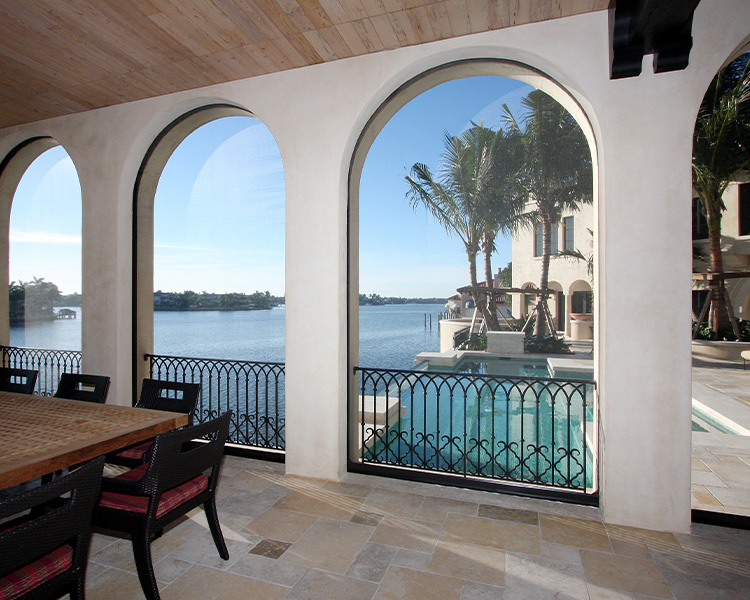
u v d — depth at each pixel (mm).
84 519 1345
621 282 2396
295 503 2674
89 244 3801
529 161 17500
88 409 2350
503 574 1954
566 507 2598
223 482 2990
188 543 2211
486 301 18094
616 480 2410
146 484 1635
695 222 14867
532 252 19938
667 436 2334
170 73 3133
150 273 4023
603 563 2039
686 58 2223
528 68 2801
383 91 2943
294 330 3111
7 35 2627
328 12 2398
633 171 2381
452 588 1850
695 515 2410
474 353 13438
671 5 1905
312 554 2113
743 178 13875
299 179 3096
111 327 3725
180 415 2250
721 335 13078
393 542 2229
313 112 3049
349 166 3195
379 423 4898
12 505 1059
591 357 14094
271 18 2455
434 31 2605
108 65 3010
